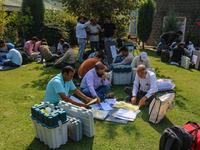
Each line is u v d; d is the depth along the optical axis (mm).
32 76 6422
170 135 2389
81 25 7898
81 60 8320
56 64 7414
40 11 12359
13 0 14266
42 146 2861
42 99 4562
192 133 2477
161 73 7266
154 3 13750
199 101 4645
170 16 14000
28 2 12086
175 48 8797
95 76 4324
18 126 3398
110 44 7738
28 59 8984
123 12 9625
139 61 5727
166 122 3646
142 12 13812
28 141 2986
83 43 8172
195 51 8344
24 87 5332
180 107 4305
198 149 2361
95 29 8641
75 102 3355
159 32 15578
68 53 7238
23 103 4324
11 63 7523
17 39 12250
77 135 2928
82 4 8414
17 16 11617
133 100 4113
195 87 5707
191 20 14789
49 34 11781
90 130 3031
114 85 5746
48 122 2621
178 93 5180
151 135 3207
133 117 3723
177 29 13883
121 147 2889
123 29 10266
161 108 3504
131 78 5840
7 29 11414
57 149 2795
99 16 9242
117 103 4281
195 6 14453
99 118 3674
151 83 4027
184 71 7652
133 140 3064
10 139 3027
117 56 6688
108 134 3207
